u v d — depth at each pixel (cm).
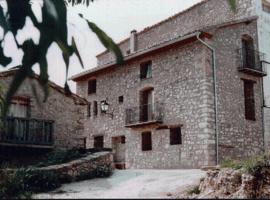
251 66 1689
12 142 1238
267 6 1853
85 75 2169
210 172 899
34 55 237
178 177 1088
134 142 1800
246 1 1783
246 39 1744
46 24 243
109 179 1161
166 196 818
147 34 2153
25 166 1189
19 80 229
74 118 1467
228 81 1595
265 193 828
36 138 1311
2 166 1190
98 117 2061
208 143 1460
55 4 246
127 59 1867
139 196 809
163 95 1686
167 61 1695
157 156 1662
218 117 1520
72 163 1139
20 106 1331
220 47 1598
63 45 247
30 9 259
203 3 1898
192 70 1576
